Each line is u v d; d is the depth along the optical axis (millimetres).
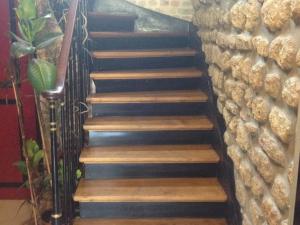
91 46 3402
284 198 1446
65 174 2246
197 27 3371
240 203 2113
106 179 2586
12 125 3562
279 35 1481
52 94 1882
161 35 3619
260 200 1776
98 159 2529
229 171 2322
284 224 1443
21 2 2336
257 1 1707
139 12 4051
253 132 1811
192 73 3156
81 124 2797
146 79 3164
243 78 1938
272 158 1573
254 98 1787
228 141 2324
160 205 2396
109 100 2930
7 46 3365
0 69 3379
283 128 1429
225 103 2371
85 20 2975
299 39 1307
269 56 1558
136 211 2406
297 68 1329
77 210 2529
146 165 2590
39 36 2424
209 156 2561
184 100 2943
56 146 1958
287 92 1377
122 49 3570
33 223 3109
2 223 3312
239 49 2016
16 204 3592
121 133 2781
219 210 2406
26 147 2871
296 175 1264
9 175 3660
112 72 3186
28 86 3420
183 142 2812
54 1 2867
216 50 2582
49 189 2842
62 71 2082
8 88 3463
